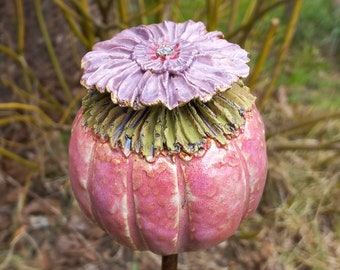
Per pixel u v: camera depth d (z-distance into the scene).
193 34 0.23
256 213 0.50
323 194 0.49
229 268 0.45
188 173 0.21
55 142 0.53
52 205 0.50
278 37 0.67
